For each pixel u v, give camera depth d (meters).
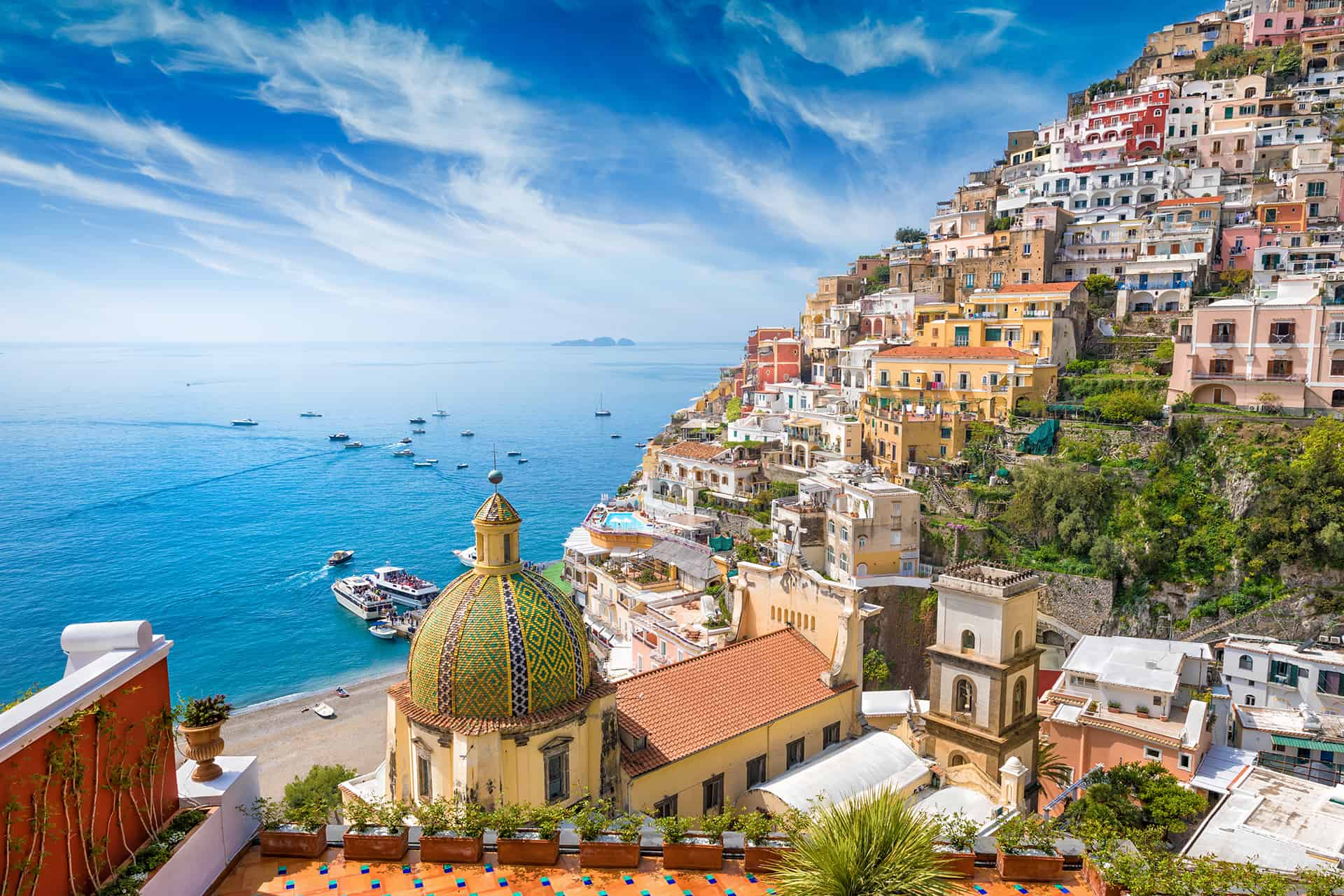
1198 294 104.62
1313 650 55.69
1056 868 20.00
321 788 55.12
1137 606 73.44
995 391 91.94
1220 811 40.22
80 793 15.00
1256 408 79.94
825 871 17.16
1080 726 49.22
